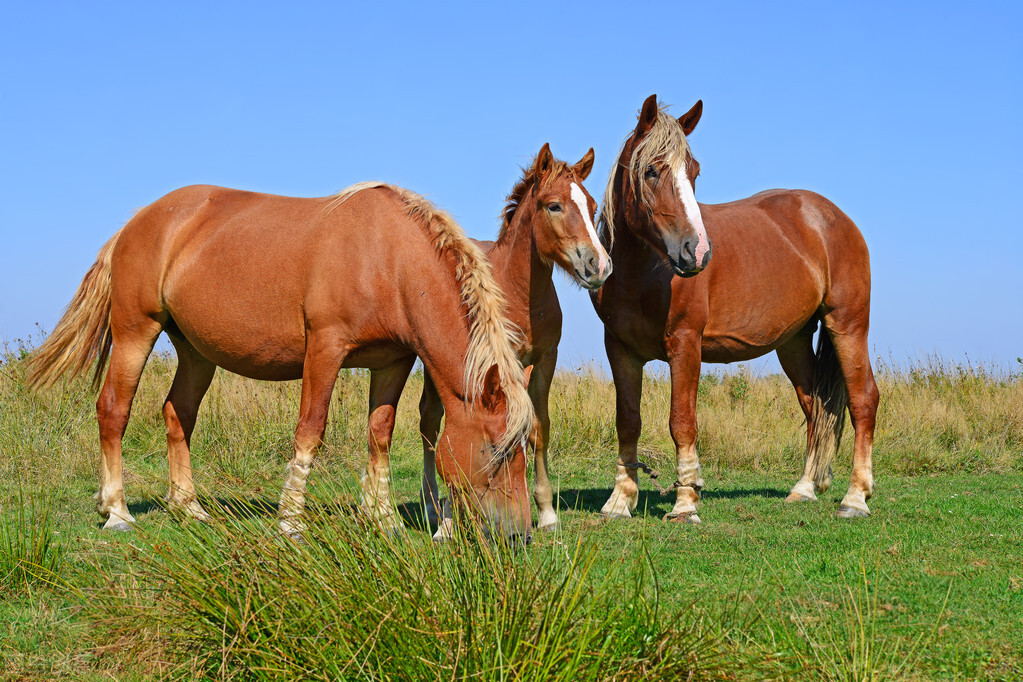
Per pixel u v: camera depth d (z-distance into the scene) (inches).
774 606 145.4
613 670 100.7
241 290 205.2
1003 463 361.1
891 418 404.2
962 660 125.9
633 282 228.8
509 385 159.6
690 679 101.2
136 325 224.2
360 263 188.4
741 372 504.4
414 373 489.7
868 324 279.0
